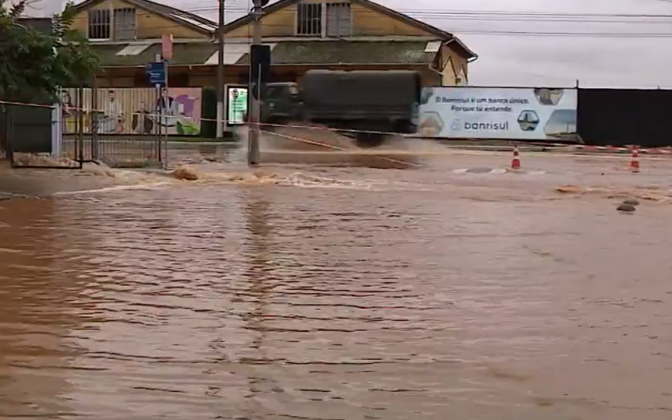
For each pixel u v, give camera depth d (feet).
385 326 20.90
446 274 27.27
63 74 58.44
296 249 31.68
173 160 79.30
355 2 163.94
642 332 20.54
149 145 97.14
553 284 25.91
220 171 67.62
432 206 46.50
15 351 18.49
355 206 45.88
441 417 14.93
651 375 17.30
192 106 145.69
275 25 166.71
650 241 34.65
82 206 44.06
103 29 175.83
